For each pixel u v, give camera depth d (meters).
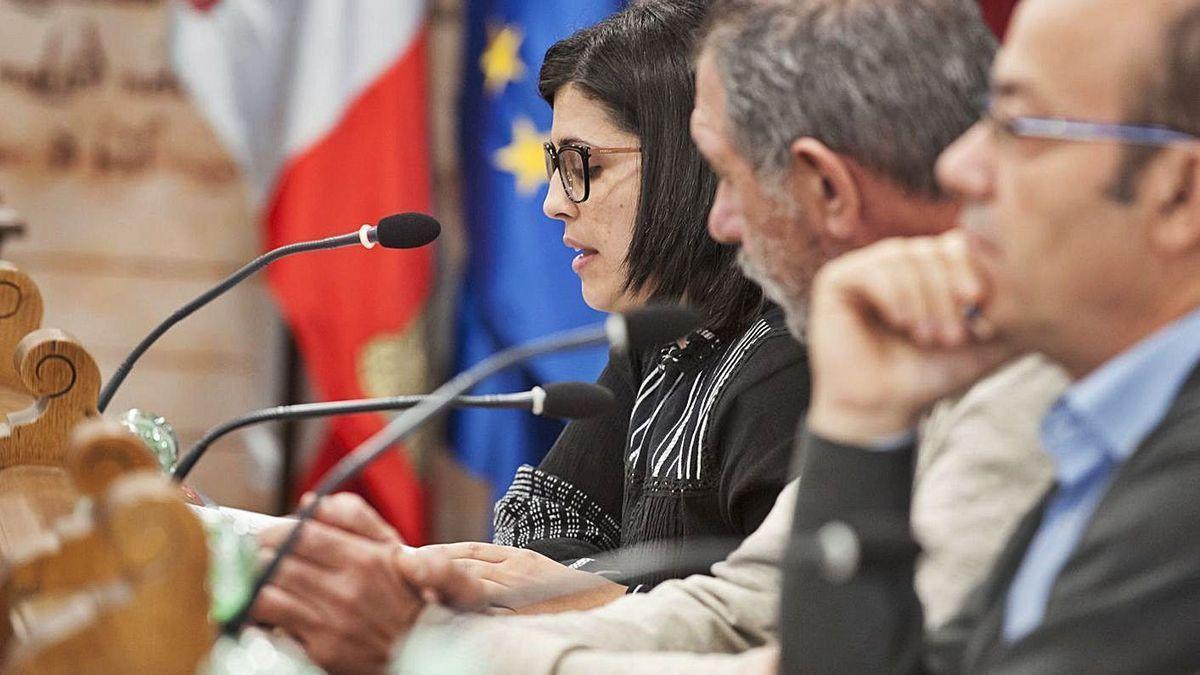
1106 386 2.54
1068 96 2.51
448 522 10.41
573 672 3.36
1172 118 2.47
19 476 3.91
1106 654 2.38
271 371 10.50
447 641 3.40
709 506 4.43
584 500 5.41
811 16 3.23
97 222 10.50
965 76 3.19
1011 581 2.79
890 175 3.18
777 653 2.80
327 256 9.87
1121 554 2.40
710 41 3.35
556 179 4.96
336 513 3.53
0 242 7.32
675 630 3.66
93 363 4.02
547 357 9.78
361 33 9.87
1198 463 2.42
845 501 2.64
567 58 4.93
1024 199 2.54
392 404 3.56
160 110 10.50
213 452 10.48
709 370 4.59
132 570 2.30
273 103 9.95
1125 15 2.49
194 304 4.55
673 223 4.66
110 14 10.44
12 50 10.41
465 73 10.11
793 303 3.37
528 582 4.33
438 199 10.32
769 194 3.28
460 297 10.15
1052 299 2.56
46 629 2.35
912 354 2.67
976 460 3.00
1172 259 2.51
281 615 3.41
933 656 2.88
